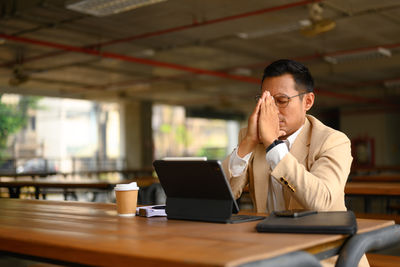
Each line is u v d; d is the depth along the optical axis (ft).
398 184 11.84
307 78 5.33
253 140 5.26
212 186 4.32
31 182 16.20
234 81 43.91
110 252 3.00
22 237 3.67
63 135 74.59
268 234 3.58
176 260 2.69
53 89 48.11
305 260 3.00
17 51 33.01
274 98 5.26
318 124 5.37
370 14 26.03
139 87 50.01
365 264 4.47
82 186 15.15
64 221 4.65
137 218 4.80
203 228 3.97
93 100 53.47
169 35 29.99
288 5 23.11
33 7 23.58
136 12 25.13
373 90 54.08
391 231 4.06
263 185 5.45
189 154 81.20
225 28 28.30
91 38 30.12
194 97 57.26
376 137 64.59
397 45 32.58
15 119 61.57
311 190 4.51
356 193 10.68
